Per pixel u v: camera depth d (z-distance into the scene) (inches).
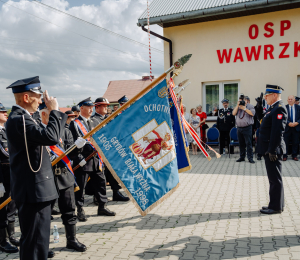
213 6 423.2
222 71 455.8
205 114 437.4
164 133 138.5
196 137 166.4
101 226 176.2
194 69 471.8
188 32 470.0
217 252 137.0
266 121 184.9
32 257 106.3
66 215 145.2
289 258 128.5
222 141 398.0
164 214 191.9
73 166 179.3
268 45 426.6
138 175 134.7
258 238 150.0
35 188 105.9
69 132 181.8
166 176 137.5
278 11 415.5
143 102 137.5
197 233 159.8
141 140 136.2
